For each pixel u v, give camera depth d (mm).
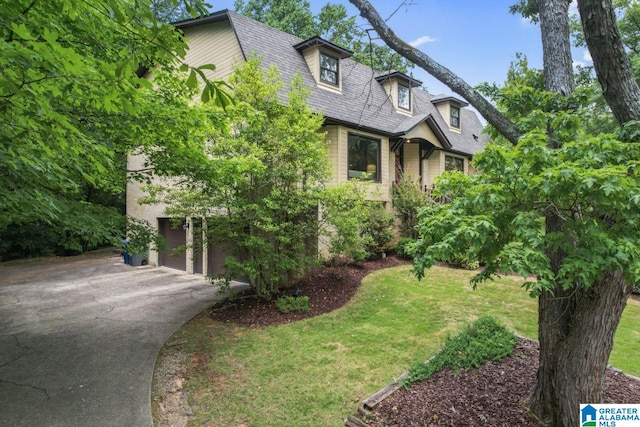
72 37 3420
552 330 3195
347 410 3805
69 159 3609
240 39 9805
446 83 3799
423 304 7129
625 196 1921
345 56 11945
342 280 9000
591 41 2760
